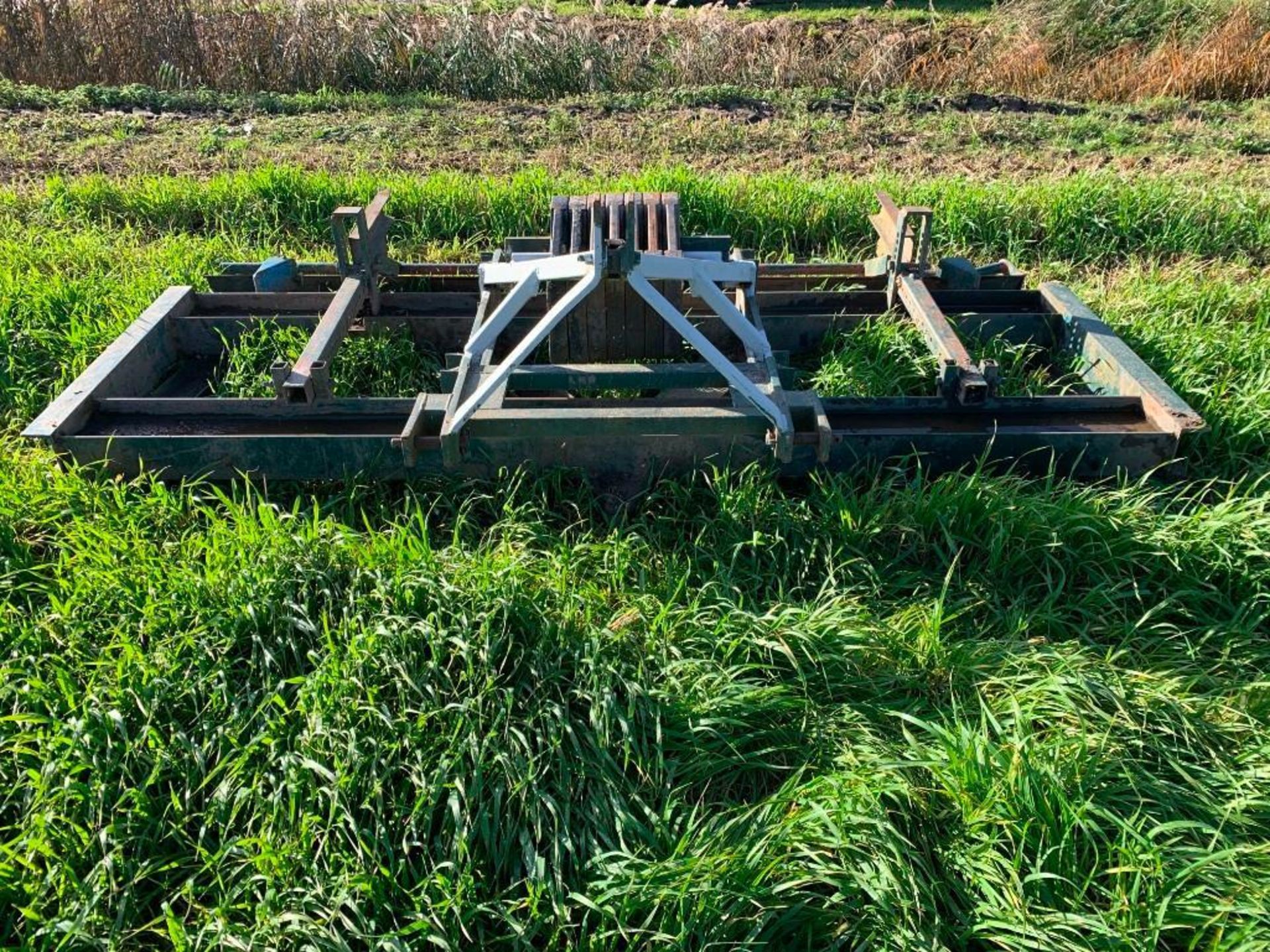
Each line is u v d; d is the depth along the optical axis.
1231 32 13.36
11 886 2.61
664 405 4.21
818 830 2.72
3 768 2.92
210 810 2.82
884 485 4.07
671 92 12.25
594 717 3.03
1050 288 5.59
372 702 3.01
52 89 12.64
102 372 4.52
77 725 2.92
